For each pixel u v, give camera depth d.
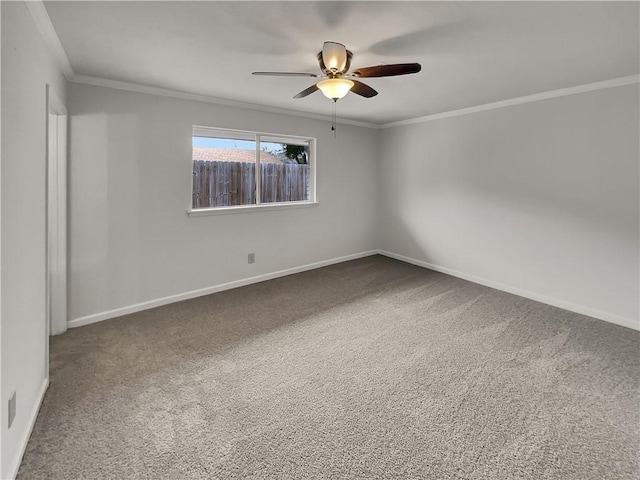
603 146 3.12
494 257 4.12
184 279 3.66
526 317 3.27
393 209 5.45
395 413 1.91
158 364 2.40
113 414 1.88
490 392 2.11
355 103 3.92
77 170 2.90
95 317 3.10
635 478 1.50
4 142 1.31
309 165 4.83
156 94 3.27
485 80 3.04
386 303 3.61
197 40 2.18
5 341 1.34
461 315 3.30
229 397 2.05
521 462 1.58
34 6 1.67
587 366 2.41
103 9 1.78
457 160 4.43
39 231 1.87
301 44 2.24
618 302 3.12
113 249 3.15
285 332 2.92
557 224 3.51
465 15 1.85
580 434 1.76
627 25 1.96
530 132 3.65
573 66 2.66
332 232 5.10
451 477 1.50
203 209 3.75
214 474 1.50
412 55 2.42
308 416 1.89
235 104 3.80
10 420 1.41
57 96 2.36
